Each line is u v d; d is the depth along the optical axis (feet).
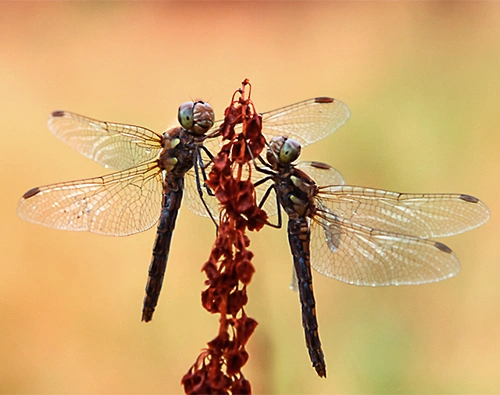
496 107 2.83
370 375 2.28
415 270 2.13
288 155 2.10
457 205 2.14
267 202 2.14
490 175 2.51
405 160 2.57
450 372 2.29
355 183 2.50
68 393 2.32
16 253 2.46
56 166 2.86
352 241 2.14
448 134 2.68
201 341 2.35
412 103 2.89
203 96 3.41
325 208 2.14
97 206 2.13
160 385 2.32
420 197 2.14
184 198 2.14
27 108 3.27
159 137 2.13
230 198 2.01
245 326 2.00
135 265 2.45
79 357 2.36
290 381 2.27
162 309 2.37
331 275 2.14
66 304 2.41
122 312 2.40
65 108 3.28
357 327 2.33
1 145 2.96
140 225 2.14
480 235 2.43
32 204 2.12
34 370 2.34
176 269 2.39
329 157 2.58
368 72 3.36
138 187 2.14
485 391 2.27
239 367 2.00
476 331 2.33
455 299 2.37
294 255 2.12
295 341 2.29
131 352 2.35
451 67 3.18
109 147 2.14
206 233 2.41
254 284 2.30
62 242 2.52
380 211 2.14
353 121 2.75
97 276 2.43
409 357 2.31
